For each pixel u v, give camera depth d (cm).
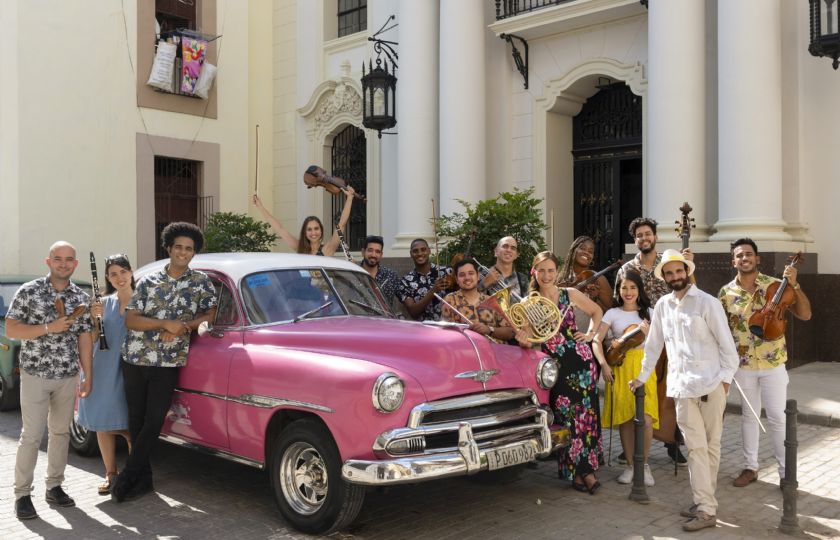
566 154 1349
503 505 563
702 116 1055
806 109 1033
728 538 498
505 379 531
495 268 684
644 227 660
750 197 991
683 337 521
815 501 562
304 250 788
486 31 1365
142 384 573
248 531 511
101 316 554
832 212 1020
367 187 1583
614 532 508
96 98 1509
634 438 618
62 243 538
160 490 598
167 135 1617
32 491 593
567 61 1285
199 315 582
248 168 1770
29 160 1421
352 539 495
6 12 1395
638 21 1195
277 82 1805
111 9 1530
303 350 532
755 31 990
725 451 697
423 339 515
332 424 478
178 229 569
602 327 621
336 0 1709
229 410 549
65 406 553
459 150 1298
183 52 1598
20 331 527
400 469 454
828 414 772
